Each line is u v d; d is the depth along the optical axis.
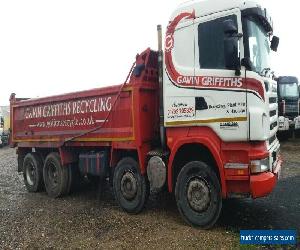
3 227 6.34
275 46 6.77
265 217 6.31
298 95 19.22
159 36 6.39
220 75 5.63
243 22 5.53
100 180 9.14
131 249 5.15
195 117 5.88
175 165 6.29
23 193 9.43
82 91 7.88
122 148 6.98
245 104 5.41
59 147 8.60
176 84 6.10
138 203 6.74
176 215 6.64
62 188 8.61
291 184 8.92
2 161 16.48
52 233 5.96
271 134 5.92
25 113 9.86
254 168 5.36
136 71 6.66
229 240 5.30
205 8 5.86
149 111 6.86
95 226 6.21
